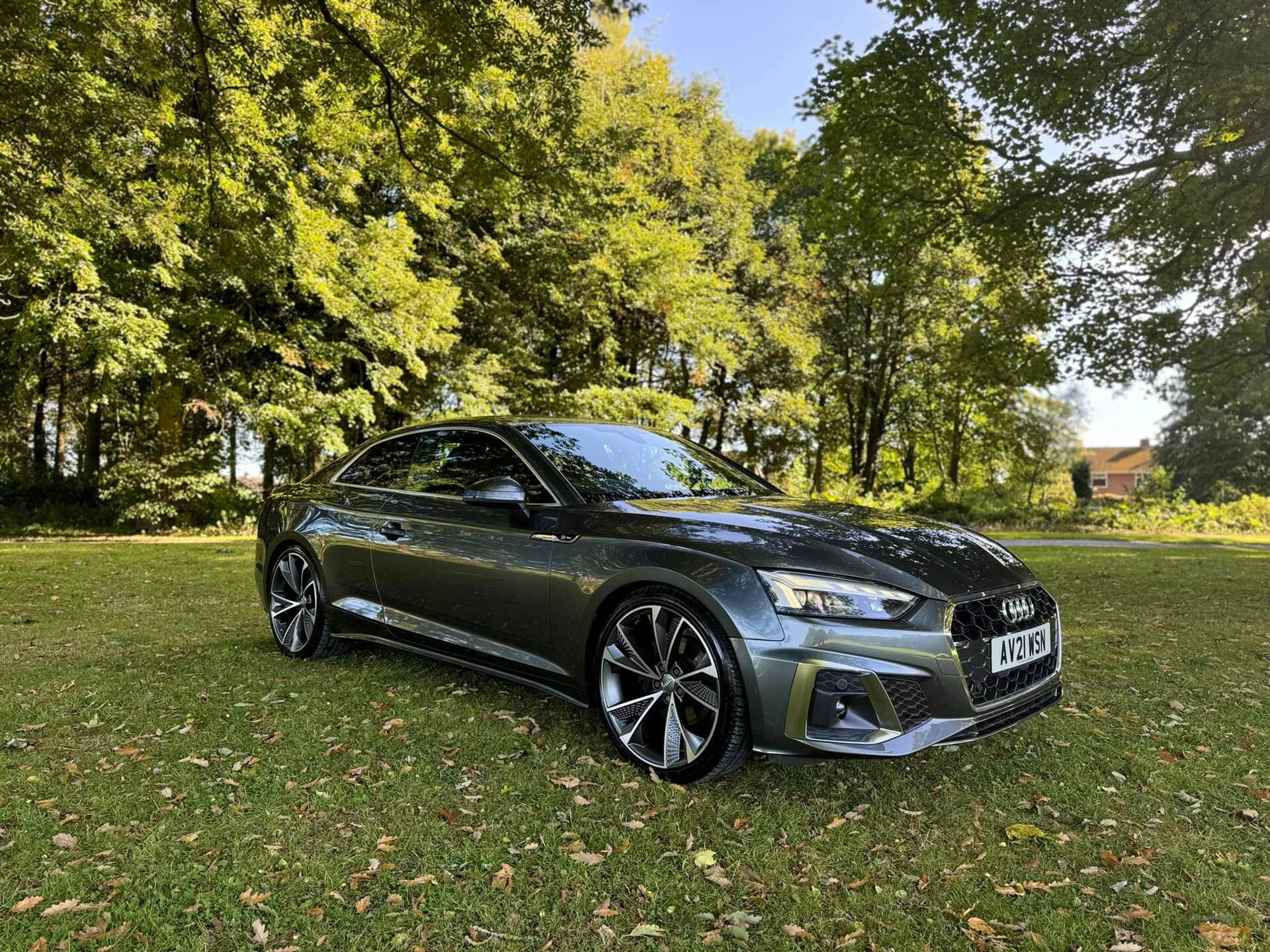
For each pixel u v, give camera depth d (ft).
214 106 25.75
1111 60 24.61
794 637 8.23
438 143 24.45
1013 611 8.97
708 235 72.90
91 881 6.73
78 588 23.32
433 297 50.39
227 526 55.36
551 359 69.31
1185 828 8.12
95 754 9.52
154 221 37.14
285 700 11.72
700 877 7.02
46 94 24.31
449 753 9.70
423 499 12.62
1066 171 29.53
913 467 134.41
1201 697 12.67
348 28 21.68
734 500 11.26
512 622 10.80
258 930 6.04
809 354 76.84
